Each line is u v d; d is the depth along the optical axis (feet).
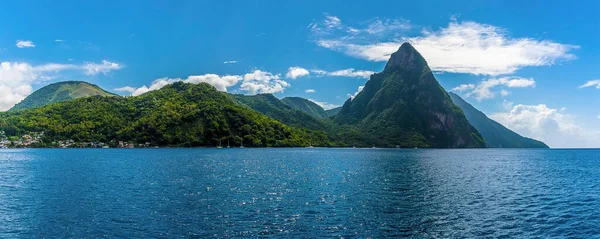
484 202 159.43
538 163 467.52
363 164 385.29
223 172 276.21
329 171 294.25
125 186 195.62
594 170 344.28
